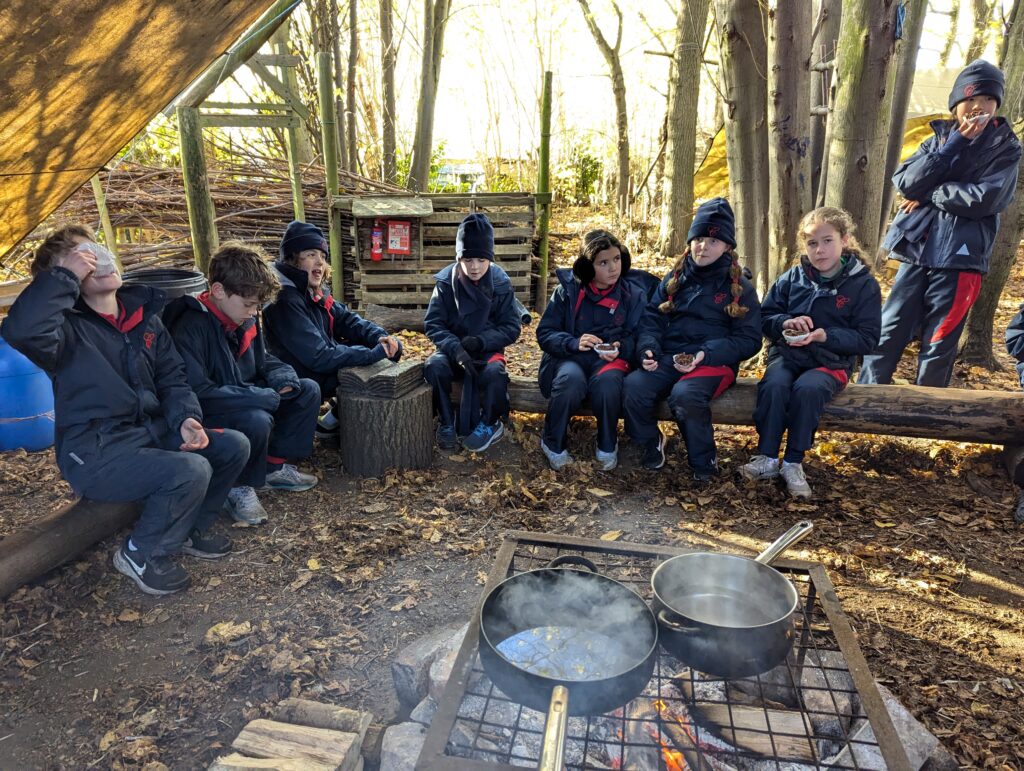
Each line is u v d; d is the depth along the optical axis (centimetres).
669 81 905
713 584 189
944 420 376
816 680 200
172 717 229
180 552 318
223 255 329
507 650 171
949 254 402
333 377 410
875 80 487
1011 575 304
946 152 396
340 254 704
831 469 402
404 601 287
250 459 341
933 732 217
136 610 281
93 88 287
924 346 430
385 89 1117
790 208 495
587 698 145
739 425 440
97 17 242
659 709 168
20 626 269
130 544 290
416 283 689
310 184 770
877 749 176
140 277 351
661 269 881
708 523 350
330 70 665
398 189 808
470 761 139
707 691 195
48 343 260
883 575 304
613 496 377
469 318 419
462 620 276
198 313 332
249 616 279
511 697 151
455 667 165
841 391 386
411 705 222
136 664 253
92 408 283
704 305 391
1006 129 389
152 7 252
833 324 379
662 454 404
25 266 698
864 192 512
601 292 406
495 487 382
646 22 1333
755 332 388
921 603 285
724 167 1161
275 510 361
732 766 173
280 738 195
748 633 156
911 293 426
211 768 186
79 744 220
